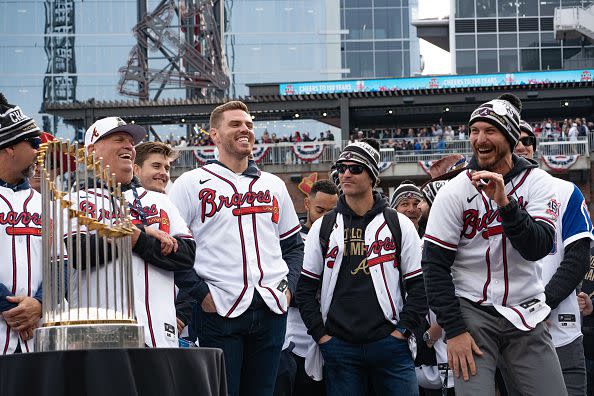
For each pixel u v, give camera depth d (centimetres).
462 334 532
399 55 6391
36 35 6072
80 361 344
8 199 536
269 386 646
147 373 353
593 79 4453
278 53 6234
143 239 531
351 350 677
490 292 537
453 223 536
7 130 530
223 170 651
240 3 6225
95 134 556
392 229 687
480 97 4559
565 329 688
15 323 519
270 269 643
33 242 540
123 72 5275
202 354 377
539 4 6159
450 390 801
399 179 4403
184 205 645
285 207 670
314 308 693
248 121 656
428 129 4847
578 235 648
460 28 6203
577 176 4394
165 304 547
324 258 694
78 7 6084
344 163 688
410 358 682
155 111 4647
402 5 6406
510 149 540
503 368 556
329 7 6294
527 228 511
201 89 5422
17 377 346
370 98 4603
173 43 5300
